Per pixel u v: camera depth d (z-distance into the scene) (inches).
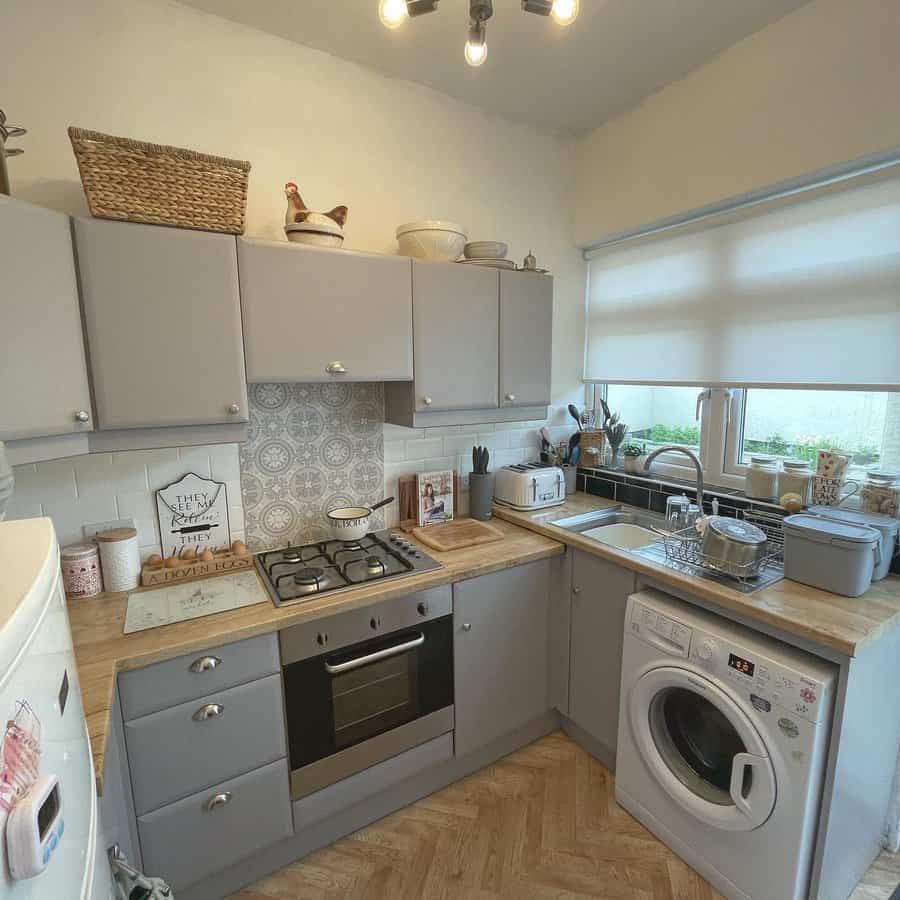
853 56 62.2
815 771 50.5
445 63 78.4
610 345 104.3
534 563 80.1
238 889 62.5
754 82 72.4
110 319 53.2
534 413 89.3
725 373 83.4
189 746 55.1
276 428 78.1
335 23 69.1
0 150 46.9
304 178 75.7
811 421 77.6
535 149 98.3
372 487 87.9
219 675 55.9
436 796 76.2
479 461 94.5
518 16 66.9
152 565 68.9
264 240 61.2
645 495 95.4
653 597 67.7
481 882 63.2
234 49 69.0
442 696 73.3
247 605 61.5
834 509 66.6
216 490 74.0
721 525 65.9
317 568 70.0
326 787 65.0
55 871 19.0
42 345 48.6
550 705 86.8
